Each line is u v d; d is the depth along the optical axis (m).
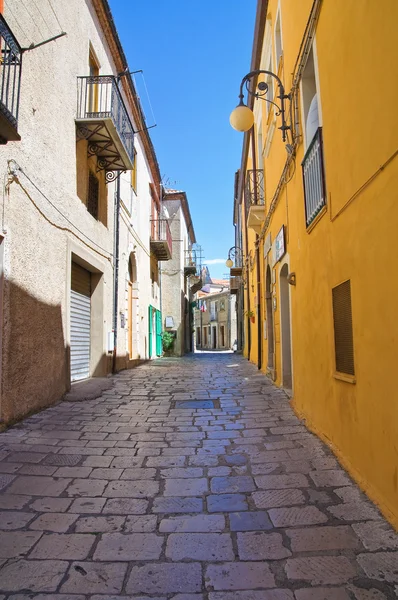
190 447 4.82
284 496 3.51
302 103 6.09
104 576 2.50
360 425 3.67
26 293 5.98
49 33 6.91
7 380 5.45
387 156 3.02
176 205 26.16
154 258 20.47
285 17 7.29
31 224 6.16
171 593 2.35
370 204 3.38
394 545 2.72
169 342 23.69
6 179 5.44
